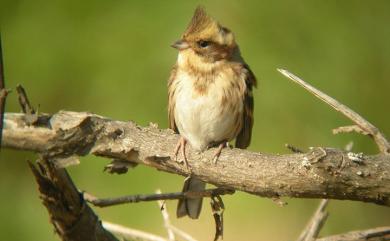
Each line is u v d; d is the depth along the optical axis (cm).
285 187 705
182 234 805
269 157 715
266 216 1164
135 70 1125
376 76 1189
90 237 748
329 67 1162
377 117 1198
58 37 1148
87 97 1145
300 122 1140
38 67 1146
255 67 1128
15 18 1170
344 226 1286
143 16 1133
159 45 1123
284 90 1131
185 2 1131
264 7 1144
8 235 1182
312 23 1166
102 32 1138
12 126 682
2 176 1253
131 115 1121
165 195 728
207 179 744
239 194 1159
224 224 1163
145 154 733
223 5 1133
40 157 700
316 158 685
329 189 694
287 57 1139
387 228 774
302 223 1221
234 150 735
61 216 729
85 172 1142
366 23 1199
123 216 1136
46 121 692
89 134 708
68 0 1152
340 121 1148
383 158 693
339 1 1189
